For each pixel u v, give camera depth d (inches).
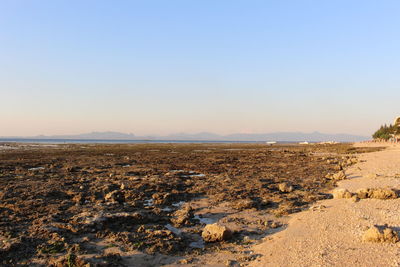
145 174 1208.8
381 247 414.9
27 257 447.2
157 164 1621.6
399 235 450.6
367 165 1411.2
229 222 628.7
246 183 1029.8
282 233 530.0
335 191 770.2
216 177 1158.3
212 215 683.4
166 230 552.1
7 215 637.9
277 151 2856.8
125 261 439.2
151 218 629.9
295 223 585.9
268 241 500.7
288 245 462.0
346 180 1049.5
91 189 890.7
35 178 1077.1
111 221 590.6
